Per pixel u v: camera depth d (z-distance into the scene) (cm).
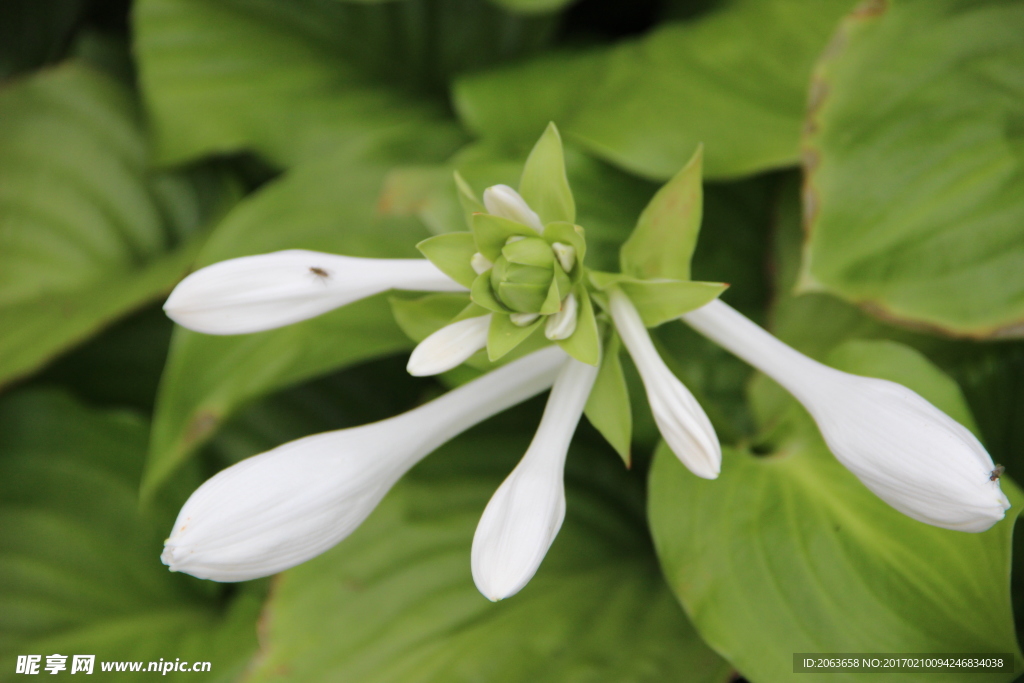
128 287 91
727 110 85
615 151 84
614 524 85
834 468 78
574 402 74
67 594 88
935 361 83
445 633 81
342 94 100
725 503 78
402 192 84
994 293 78
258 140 96
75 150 108
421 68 103
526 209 73
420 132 93
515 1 87
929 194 79
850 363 78
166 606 89
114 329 96
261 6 103
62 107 109
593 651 81
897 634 76
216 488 72
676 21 93
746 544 77
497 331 73
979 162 79
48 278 104
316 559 82
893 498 72
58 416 92
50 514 89
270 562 72
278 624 81
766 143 84
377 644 81
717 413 79
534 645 81
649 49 88
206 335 84
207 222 108
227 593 90
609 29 107
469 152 86
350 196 87
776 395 83
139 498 90
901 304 79
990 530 75
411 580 82
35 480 90
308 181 88
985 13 81
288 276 74
